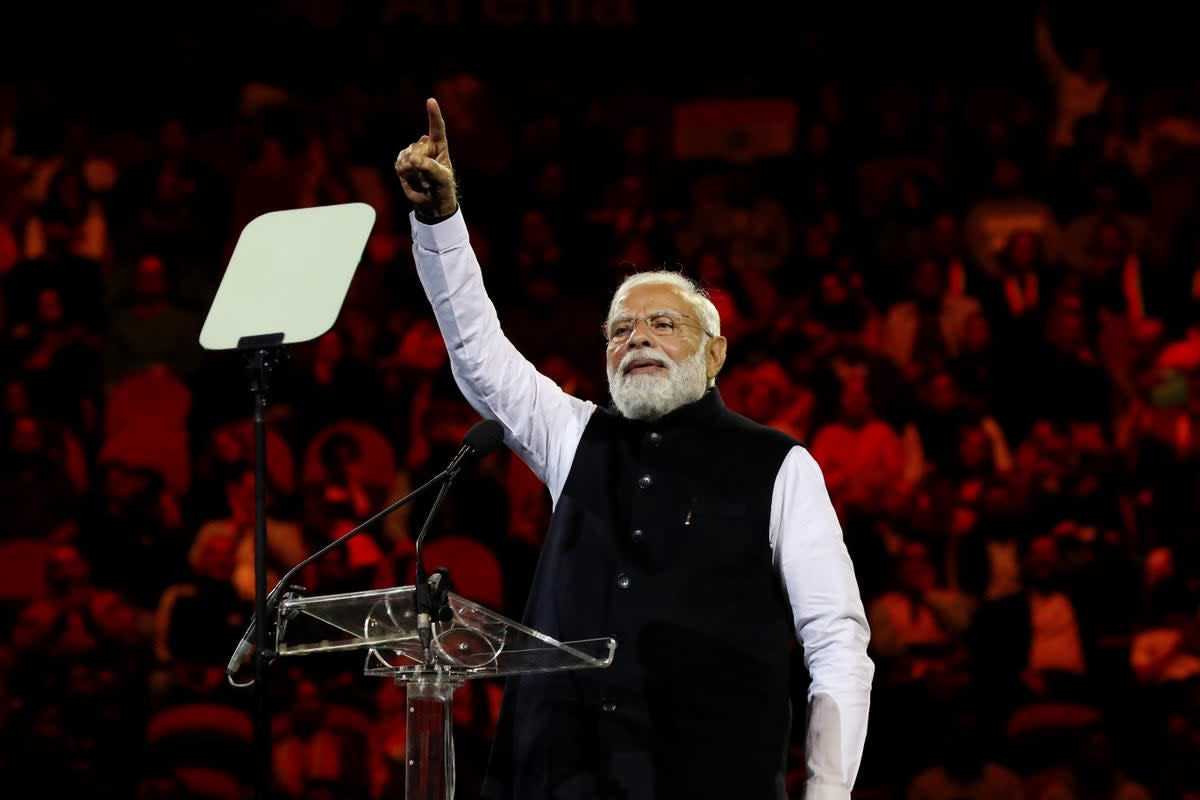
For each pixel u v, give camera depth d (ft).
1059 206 59.82
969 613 45.65
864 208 60.39
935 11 65.26
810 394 51.42
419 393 49.37
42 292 51.52
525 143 61.72
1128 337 55.47
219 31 61.67
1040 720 44.01
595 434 17.54
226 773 40.24
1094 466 51.52
